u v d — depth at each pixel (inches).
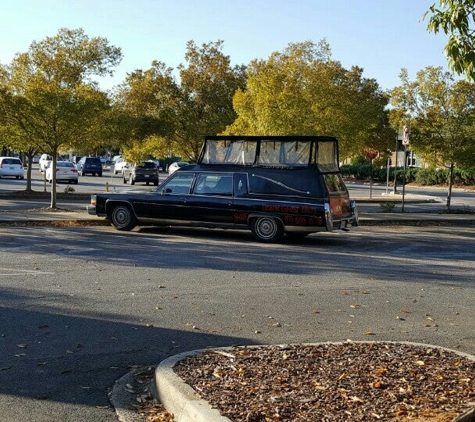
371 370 239.1
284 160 682.8
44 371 257.8
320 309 372.5
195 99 1123.9
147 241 646.5
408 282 463.8
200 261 531.8
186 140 1120.2
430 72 1059.3
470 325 344.5
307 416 195.9
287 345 278.2
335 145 709.3
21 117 904.9
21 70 999.0
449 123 1049.5
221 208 683.4
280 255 581.3
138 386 242.7
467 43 303.7
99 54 995.9
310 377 231.0
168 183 711.1
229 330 322.7
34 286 413.7
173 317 345.4
